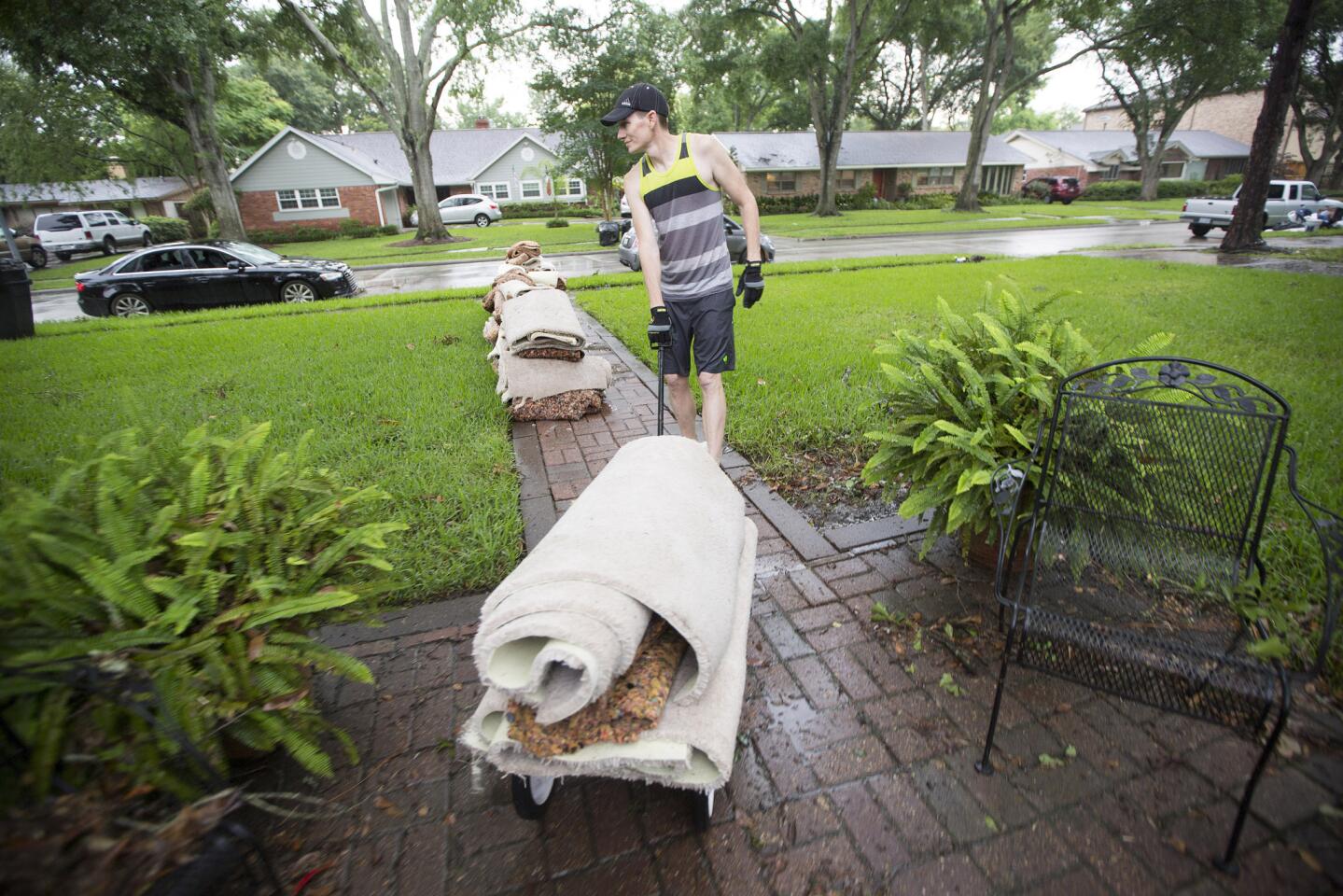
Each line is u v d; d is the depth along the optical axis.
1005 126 71.88
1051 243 18.94
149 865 1.21
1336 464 3.48
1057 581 2.11
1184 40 26.78
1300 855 1.66
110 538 1.66
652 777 1.54
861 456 4.05
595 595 1.45
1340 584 1.61
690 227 3.27
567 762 1.53
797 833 1.74
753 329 7.29
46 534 1.56
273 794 1.53
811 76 30.19
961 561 2.98
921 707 2.16
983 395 2.58
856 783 1.89
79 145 22.91
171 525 1.78
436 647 2.49
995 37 30.94
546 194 42.53
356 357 6.71
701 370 3.53
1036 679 2.27
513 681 1.41
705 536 1.85
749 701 2.20
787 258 16.52
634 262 14.90
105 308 11.29
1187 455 1.96
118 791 1.35
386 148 41.66
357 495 2.20
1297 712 2.08
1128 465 2.05
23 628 1.40
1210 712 1.63
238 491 1.95
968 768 1.93
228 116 33.56
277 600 1.78
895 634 2.52
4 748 1.27
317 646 1.85
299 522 2.02
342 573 2.06
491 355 6.16
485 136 43.25
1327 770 1.89
